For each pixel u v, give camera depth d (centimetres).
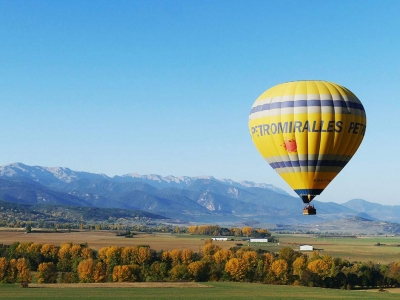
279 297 10206
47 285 12019
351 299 10044
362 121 6850
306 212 6944
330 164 6800
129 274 13612
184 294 10425
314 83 6819
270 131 6831
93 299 9544
